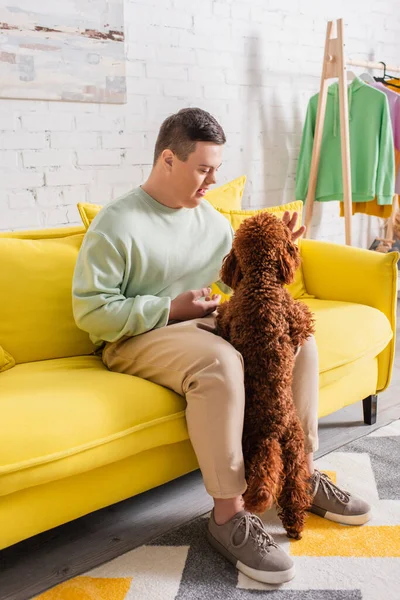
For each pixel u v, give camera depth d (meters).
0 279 1.65
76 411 1.27
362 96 2.89
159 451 1.45
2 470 1.12
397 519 1.51
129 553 1.41
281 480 1.37
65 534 1.50
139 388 1.39
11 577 1.34
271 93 2.90
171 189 1.54
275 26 2.84
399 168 3.16
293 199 3.13
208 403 1.31
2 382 1.48
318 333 1.77
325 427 2.04
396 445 1.89
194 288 1.68
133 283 1.56
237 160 2.84
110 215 1.51
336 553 1.39
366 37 3.29
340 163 2.92
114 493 1.37
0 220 2.17
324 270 2.18
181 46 2.53
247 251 1.39
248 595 1.26
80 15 2.18
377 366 2.01
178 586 1.29
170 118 1.53
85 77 2.24
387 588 1.27
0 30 2.01
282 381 1.35
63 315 1.71
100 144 2.36
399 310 3.27
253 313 1.36
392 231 3.54
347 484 1.66
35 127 2.18
